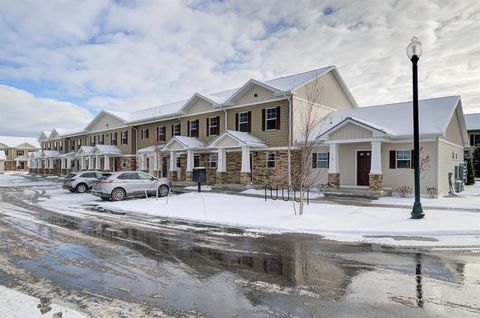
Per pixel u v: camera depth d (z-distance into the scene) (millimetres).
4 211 13805
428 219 10492
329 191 18344
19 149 81500
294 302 4570
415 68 10836
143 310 4328
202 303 4551
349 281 5387
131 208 14320
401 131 17938
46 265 6320
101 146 37344
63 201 17516
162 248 7590
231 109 24906
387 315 4164
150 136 33250
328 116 23094
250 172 22125
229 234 9141
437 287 5105
